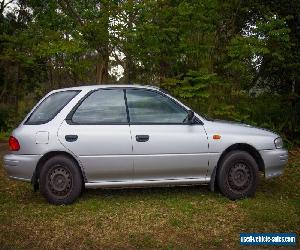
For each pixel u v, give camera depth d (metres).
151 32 10.97
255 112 12.28
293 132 12.84
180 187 7.50
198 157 6.63
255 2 13.27
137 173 6.52
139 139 6.47
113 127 6.49
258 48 10.54
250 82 12.85
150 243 5.07
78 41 12.06
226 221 5.79
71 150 6.37
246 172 6.78
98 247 5.00
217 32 12.00
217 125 6.81
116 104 6.63
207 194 7.05
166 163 6.55
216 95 11.18
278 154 6.91
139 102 6.69
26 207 6.45
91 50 12.80
